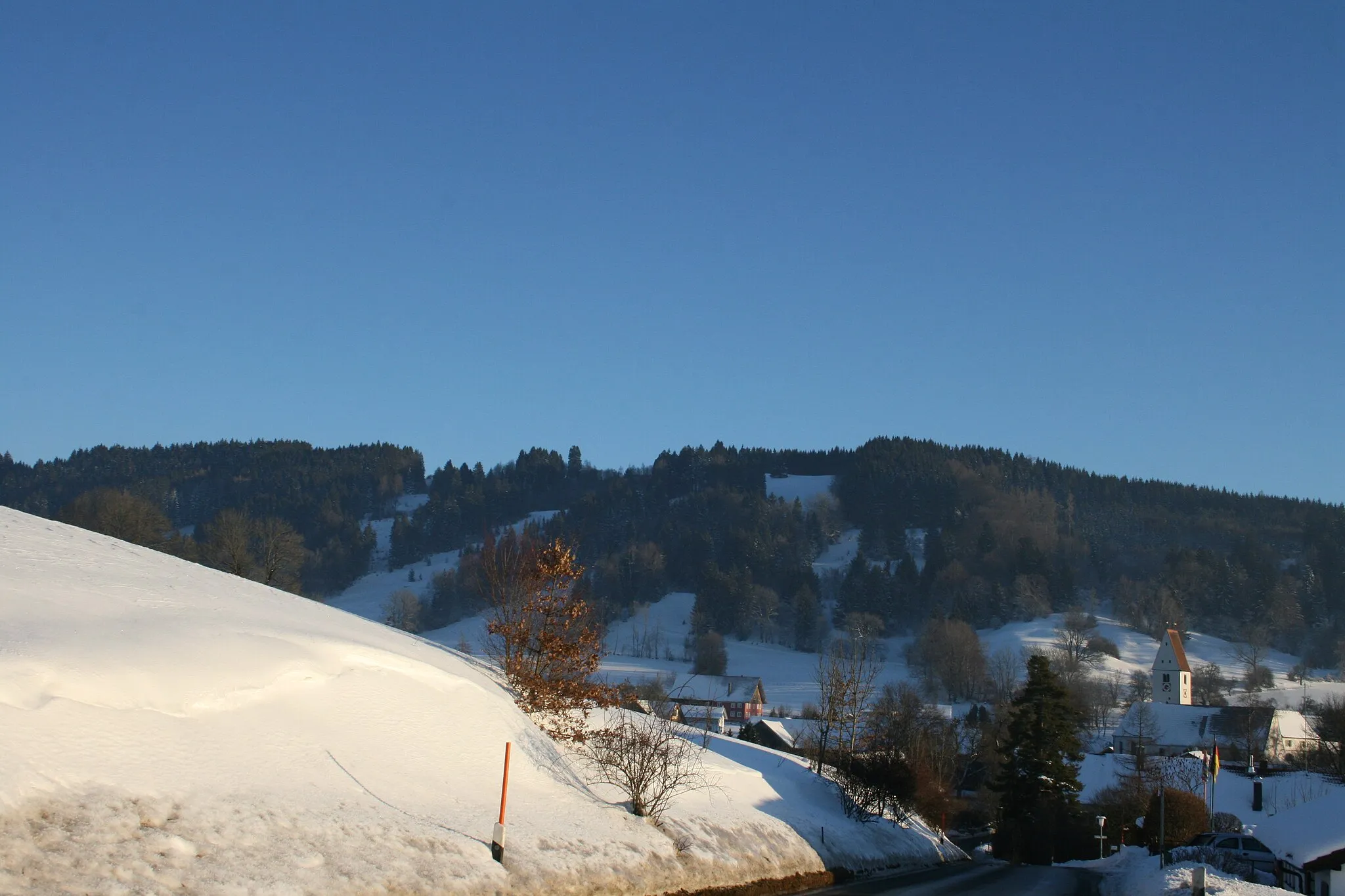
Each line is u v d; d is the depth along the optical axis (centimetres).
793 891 2305
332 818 1454
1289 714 9644
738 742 4241
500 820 1608
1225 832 4472
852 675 5928
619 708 3294
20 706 1304
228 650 1720
